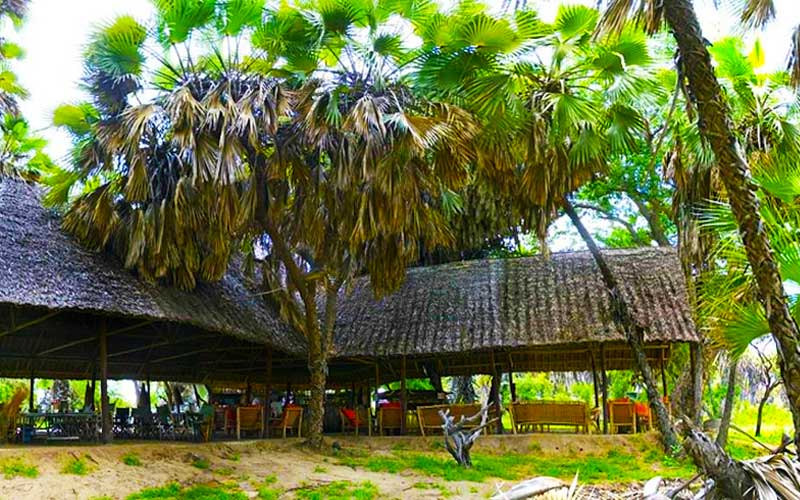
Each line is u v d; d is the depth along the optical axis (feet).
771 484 16.97
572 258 60.49
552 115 40.29
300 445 46.47
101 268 39.50
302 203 43.70
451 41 37.91
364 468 40.11
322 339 48.78
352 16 39.01
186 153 38.93
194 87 40.50
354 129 38.19
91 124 41.11
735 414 84.17
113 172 41.98
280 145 40.68
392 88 40.78
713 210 22.57
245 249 52.75
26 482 28.35
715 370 65.87
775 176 19.71
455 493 34.14
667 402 53.42
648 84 39.06
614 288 48.96
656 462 44.29
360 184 40.09
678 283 53.88
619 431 52.80
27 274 34.42
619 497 33.19
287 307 55.21
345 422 59.11
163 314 38.32
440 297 59.77
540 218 46.65
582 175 43.42
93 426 39.86
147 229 39.88
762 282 18.38
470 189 63.82
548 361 61.26
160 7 38.11
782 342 17.95
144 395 67.46
